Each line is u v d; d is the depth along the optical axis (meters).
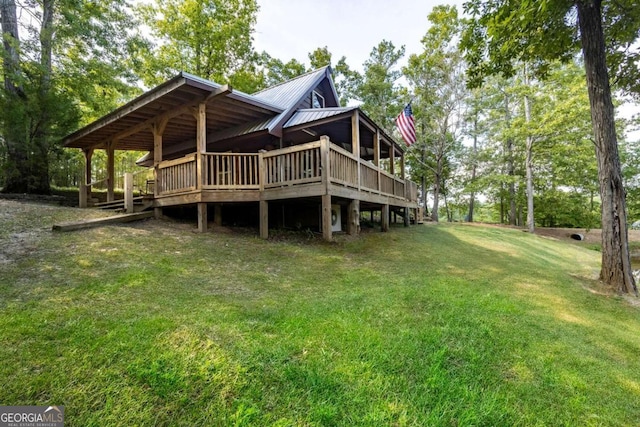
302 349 2.52
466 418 1.94
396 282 4.81
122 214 7.36
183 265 4.61
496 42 6.81
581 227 20.14
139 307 3.06
